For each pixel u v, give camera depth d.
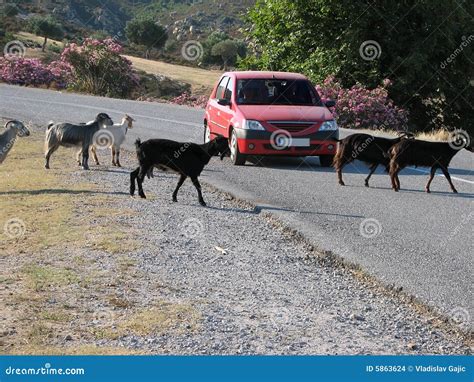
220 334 6.50
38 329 6.34
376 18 34.19
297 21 35.78
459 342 6.61
